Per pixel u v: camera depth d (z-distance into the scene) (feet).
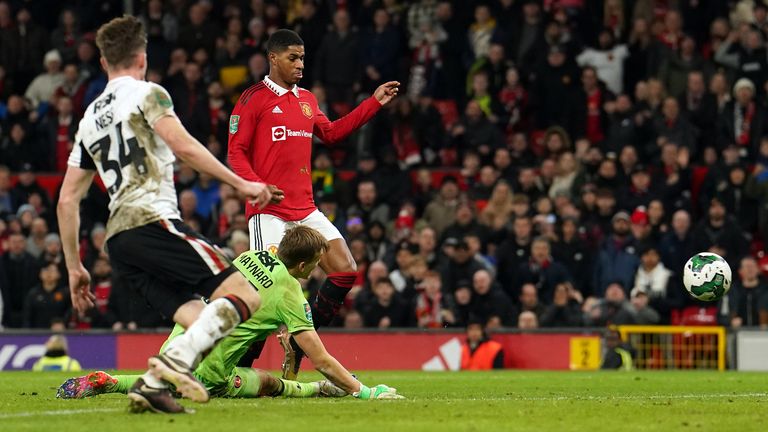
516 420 75.15
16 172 261.24
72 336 196.85
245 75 265.13
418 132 253.24
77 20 279.69
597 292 215.92
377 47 264.72
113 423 70.85
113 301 209.26
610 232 222.28
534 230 221.46
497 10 267.80
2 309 219.00
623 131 242.99
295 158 111.65
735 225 217.97
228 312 76.54
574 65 256.11
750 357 194.49
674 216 217.77
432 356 196.65
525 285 206.80
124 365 195.83
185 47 273.75
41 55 279.69
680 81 253.24
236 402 88.79
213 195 240.94
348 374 95.61
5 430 68.64
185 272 77.20
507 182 231.30
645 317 201.77
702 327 196.03
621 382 139.44
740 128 244.01
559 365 195.62
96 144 78.79
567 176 234.79
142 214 77.20
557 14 259.80
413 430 68.69
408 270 214.07
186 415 75.10
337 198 237.66
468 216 223.51
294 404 86.58
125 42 79.41
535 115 254.27
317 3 277.44
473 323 194.90
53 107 265.75
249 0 281.74
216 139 254.27
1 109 275.39
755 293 206.18
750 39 251.80
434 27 265.95
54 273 212.23
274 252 99.55
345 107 261.44
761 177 230.07
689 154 242.17
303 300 94.99
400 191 239.09
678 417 78.43
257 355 101.04
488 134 249.14
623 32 270.67
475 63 259.80
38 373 167.94
